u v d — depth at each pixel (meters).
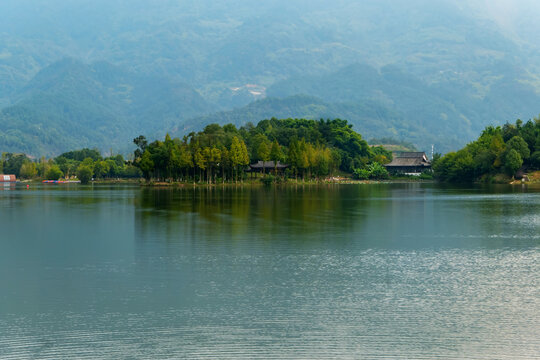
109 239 60.47
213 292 36.81
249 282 39.47
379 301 34.59
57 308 33.50
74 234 65.00
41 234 65.44
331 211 93.19
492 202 115.25
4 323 30.86
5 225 75.50
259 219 80.12
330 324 30.47
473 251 52.09
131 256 49.84
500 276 41.22
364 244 56.34
